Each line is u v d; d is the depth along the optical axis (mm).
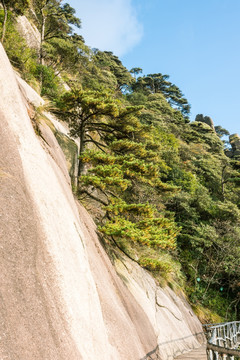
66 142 12836
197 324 17078
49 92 18422
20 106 5488
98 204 12727
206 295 21484
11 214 3533
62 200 5695
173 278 18406
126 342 6316
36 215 4148
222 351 5445
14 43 16656
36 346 2934
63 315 3779
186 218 24422
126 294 8664
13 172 4133
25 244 3561
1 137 4328
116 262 10000
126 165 10211
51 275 3885
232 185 36344
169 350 10031
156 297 12383
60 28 29484
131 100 47000
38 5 24891
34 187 4582
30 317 3066
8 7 18188
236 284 22250
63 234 4926
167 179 26188
